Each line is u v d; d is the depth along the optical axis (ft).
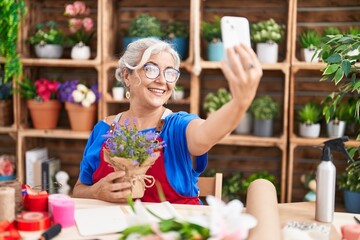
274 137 9.65
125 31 10.22
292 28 9.25
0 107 10.14
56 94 10.15
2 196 4.06
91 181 5.92
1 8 9.10
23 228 4.09
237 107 3.75
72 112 9.91
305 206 4.97
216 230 2.75
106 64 9.78
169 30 9.84
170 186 5.37
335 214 4.68
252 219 2.84
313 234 4.00
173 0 10.57
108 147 4.84
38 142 11.12
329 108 6.67
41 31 10.03
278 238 3.58
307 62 9.34
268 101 9.67
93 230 4.08
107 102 9.97
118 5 10.71
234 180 10.21
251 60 3.44
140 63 5.45
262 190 4.57
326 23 10.23
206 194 5.86
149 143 4.76
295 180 10.68
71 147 11.22
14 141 11.27
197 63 9.36
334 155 10.30
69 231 4.11
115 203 4.95
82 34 10.13
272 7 10.30
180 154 5.38
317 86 10.35
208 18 10.54
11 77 10.19
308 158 10.57
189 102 9.73
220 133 4.38
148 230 2.97
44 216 4.23
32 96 9.98
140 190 4.86
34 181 10.12
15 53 9.48
